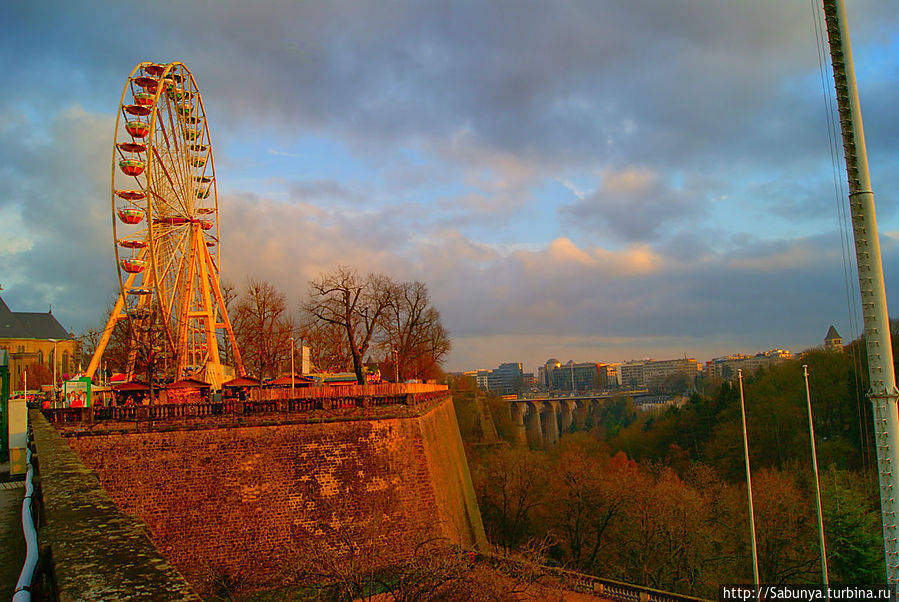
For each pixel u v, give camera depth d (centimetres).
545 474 7619
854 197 2175
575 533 6569
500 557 3572
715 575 5288
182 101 6078
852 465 7825
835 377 8775
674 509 5722
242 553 3512
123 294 5569
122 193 5419
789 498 5856
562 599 3625
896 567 2097
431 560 3047
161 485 3472
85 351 9438
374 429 3903
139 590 466
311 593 3247
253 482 3616
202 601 448
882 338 2128
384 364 9319
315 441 3766
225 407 3681
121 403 4722
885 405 2119
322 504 3688
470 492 6556
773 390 9738
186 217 6116
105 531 652
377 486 3822
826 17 2214
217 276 6831
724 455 9581
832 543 5269
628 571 5747
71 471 1119
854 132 2173
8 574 1063
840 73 2188
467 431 11656
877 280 2141
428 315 9231
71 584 477
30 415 3909
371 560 3198
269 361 7962
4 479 2798
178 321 6041
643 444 12206
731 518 6016
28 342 13062
